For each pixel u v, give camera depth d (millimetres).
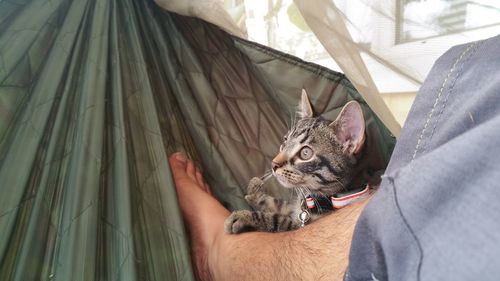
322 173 272
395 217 79
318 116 288
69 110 221
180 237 206
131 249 183
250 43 282
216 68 307
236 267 198
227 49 316
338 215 180
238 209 268
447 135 92
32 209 184
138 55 265
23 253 171
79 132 209
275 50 274
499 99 83
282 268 172
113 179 207
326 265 155
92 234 179
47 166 198
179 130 286
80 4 261
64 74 230
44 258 175
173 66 291
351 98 280
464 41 178
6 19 231
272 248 189
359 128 259
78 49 244
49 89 219
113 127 226
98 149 207
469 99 94
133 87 253
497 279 58
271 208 277
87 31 255
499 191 65
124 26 274
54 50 235
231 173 279
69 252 171
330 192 270
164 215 213
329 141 275
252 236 218
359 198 228
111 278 179
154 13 301
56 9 250
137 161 225
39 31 235
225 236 230
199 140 285
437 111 101
